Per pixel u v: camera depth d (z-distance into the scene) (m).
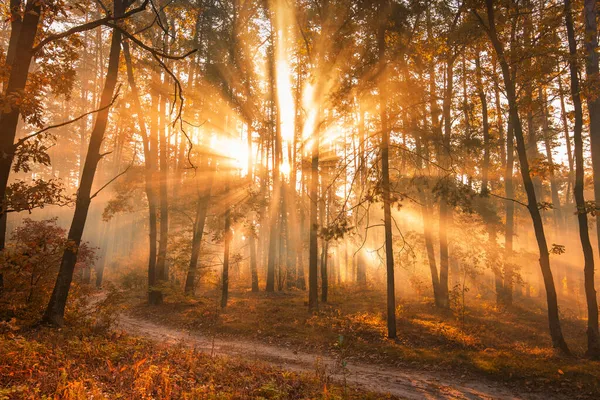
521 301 24.03
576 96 13.12
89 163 12.50
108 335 10.98
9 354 6.62
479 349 13.27
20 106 8.57
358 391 9.01
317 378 9.06
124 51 20.69
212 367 8.60
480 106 22.34
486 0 14.12
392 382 10.38
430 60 19.89
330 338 14.57
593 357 12.00
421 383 10.36
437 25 19.73
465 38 18.05
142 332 15.50
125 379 6.53
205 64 23.75
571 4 13.90
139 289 26.95
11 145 8.68
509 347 13.42
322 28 18.44
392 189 15.24
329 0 18.02
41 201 8.95
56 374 6.20
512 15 14.48
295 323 16.75
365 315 17.88
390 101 17.67
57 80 10.29
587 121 16.12
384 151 15.30
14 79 8.41
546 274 13.13
